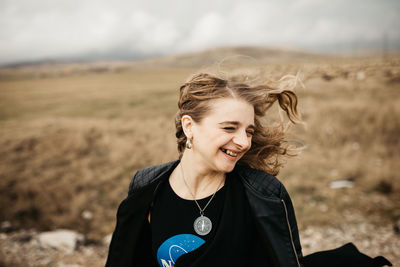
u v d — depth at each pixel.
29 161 8.70
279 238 1.16
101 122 14.27
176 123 1.41
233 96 1.14
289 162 7.62
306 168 7.29
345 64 15.93
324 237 4.43
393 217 4.89
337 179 6.65
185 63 158.12
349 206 5.43
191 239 1.23
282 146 1.52
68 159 8.99
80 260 4.14
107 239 4.84
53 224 5.51
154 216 1.33
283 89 1.38
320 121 11.05
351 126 10.52
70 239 4.67
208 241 1.22
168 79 52.28
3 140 10.58
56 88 44.88
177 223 1.27
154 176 1.38
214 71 1.32
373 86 14.97
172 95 27.05
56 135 11.32
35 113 21.33
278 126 1.48
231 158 1.16
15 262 4.02
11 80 72.44
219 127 1.12
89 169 8.05
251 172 1.28
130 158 8.94
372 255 3.79
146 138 11.06
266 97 1.34
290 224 1.23
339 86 14.91
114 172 7.88
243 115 1.13
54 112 21.44
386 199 5.59
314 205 5.57
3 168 7.96
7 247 4.46
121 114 18.45
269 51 172.00
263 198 1.19
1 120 18.50
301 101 13.55
